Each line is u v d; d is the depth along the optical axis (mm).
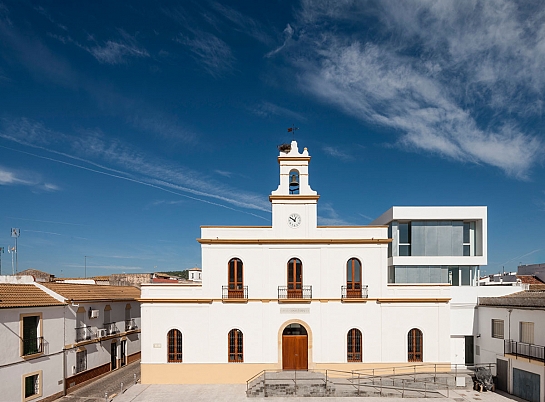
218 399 22969
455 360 28062
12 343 21484
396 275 31047
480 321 27641
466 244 31672
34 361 22828
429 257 30797
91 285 32844
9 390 21094
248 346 26312
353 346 26406
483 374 24938
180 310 26578
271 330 26406
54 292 25984
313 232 27203
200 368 26188
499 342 25453
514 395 23828
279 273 26828
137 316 36781
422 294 26688
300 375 25266
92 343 28641
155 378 26156
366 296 26625
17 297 23047
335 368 26156
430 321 26453
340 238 27094
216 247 27031
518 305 23844
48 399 23688
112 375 30266
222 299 26375
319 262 26938
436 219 31047
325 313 26500
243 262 26906
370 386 24156
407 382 24859
